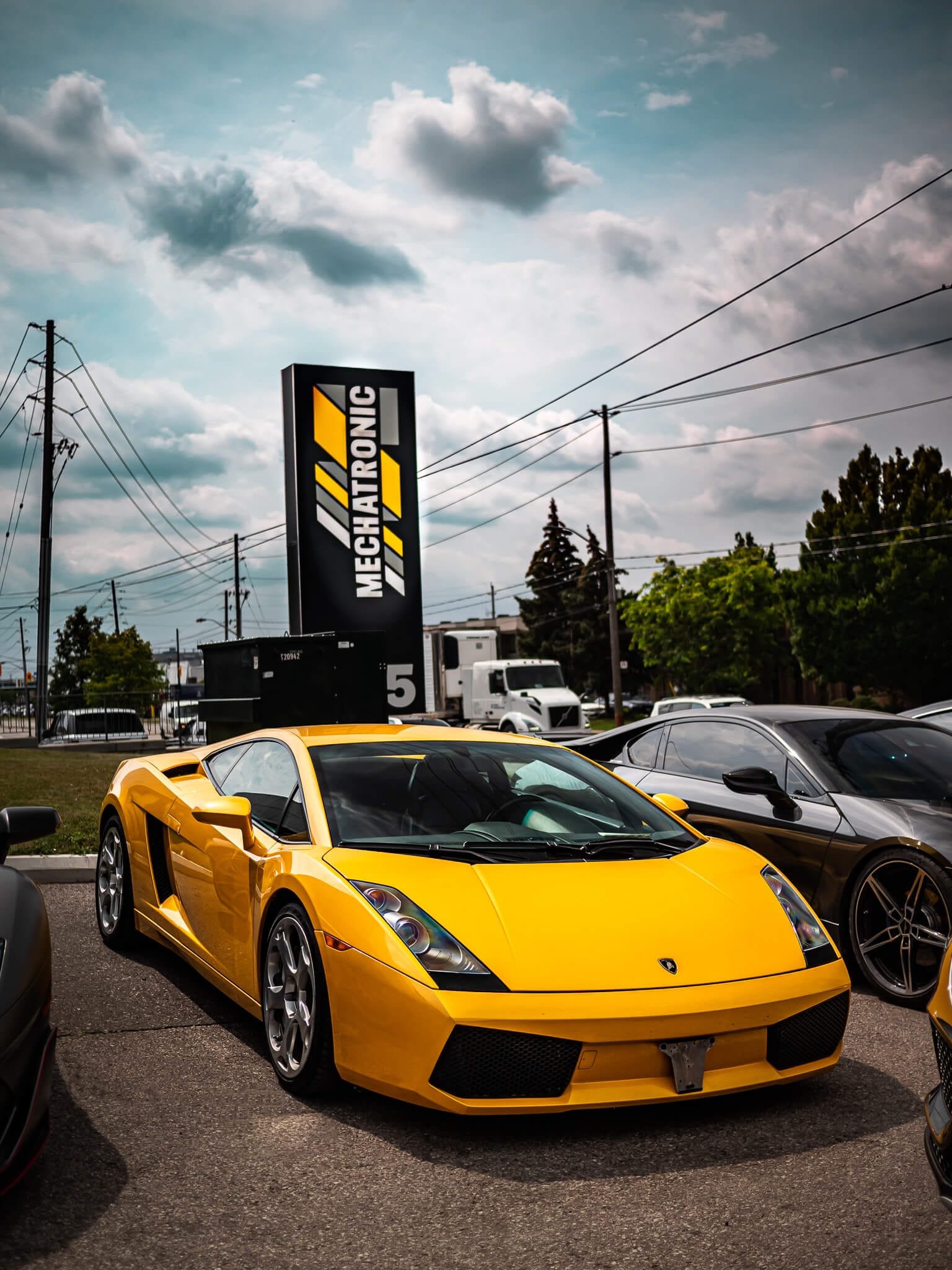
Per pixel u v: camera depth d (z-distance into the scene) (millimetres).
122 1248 2842
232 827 4484
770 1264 2781
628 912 3801
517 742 5246
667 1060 3498
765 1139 3578
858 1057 4457
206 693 15742
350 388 19875
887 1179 3270
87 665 61156
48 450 35750
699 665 44781
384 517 19969
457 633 38219
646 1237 2924
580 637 64750
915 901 5281
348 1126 3676
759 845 6137
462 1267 2770
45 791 13398
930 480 47312
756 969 3709
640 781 7082
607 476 41219
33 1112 2869
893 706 43438
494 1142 3545
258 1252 2828
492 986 3439
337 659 14375
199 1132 3627
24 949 3039
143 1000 5168
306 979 3961
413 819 4352
